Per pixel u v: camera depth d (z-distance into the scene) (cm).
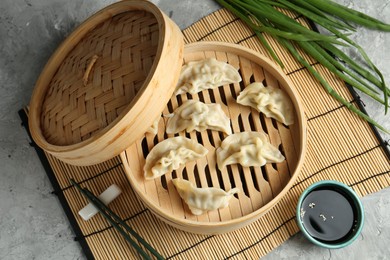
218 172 76
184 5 85
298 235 80
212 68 78
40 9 85
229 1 84
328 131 81
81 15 85
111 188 78
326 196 77
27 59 85
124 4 71
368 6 86
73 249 81
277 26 83
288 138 77
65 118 70
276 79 79
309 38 80
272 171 76
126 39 69
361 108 81
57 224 81
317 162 80
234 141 77
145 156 77
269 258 80
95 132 68
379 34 85
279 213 79
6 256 81
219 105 77
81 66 70
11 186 82
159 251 79
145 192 75
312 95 82
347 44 85
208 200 74
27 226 81
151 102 66
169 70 67
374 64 85
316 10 82
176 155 75
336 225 77
